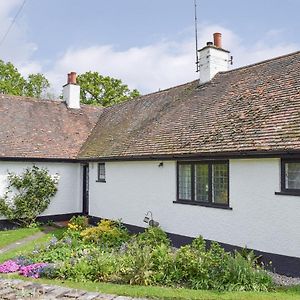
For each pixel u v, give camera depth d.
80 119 21.70
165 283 7.84
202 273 7.72
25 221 17.00
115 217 15.60
